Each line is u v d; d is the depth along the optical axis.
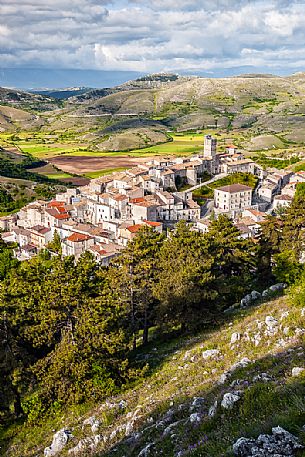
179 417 33.84
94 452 36.44
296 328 42.72
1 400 48.12
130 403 43.50
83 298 51.34
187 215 175.25
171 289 59.34
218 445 23.69
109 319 49.88
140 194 182.00
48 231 166.38
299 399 23.86
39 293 53.44
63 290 50.59
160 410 37.66
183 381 42.84
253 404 27.00
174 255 63.12
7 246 154.12
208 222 154.50
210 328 60.31
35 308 52.25
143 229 68.38
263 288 79.81
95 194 190.38
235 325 55.66
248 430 23.19
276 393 26.91
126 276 62.38
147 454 29.77
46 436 43.62
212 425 27.86
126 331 54.47
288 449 19.14
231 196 182.50
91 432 40.44
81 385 47.25
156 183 191.62
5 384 48.62
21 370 48.72
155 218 167.88
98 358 49.00
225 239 75.12
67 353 47.22
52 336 51.44
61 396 46.84
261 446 19.94
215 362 44.31
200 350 49.75
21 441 44.44
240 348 45.03
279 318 48.47
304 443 19.25
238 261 74.25
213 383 37.53
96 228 162.12
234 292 71.44
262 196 199.50
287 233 79.88
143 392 45.09
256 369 35.44
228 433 25.03
